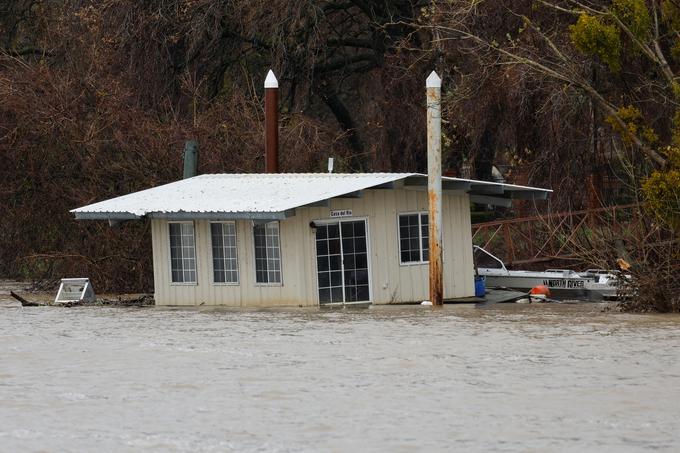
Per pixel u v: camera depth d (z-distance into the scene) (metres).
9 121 89.56
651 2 76.94
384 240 69.56
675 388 39.22
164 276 72.25
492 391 39.06
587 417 35.47
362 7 109.19
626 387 39.44
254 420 35.81
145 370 44.19
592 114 85.62
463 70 89.94
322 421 35.50
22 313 66.88
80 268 85.38
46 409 37.72
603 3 81.62
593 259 69.31
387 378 41.53
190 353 48.06
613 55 71.69
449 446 32.62
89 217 71.81
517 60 78.69
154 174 87.62
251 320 59.81
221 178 78.00
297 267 67.75
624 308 63.56
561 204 86.81
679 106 72.94
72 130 88.62
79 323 60.16
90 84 90.50
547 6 79.06
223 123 89.31
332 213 68.56
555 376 41.41
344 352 47.38
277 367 44.12
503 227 85.00
